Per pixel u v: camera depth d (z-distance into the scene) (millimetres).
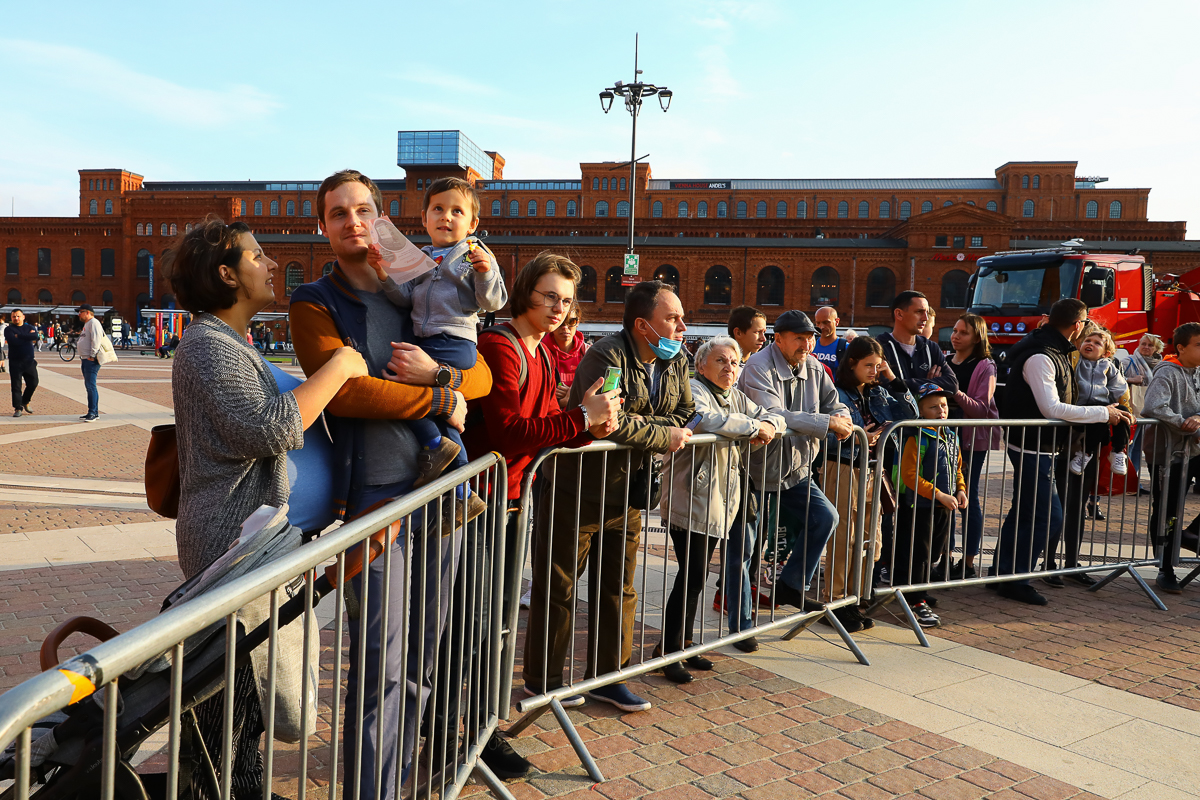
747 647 4004
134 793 1501
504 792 2545
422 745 2807
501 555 2680
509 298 2924
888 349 5375
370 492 2312
